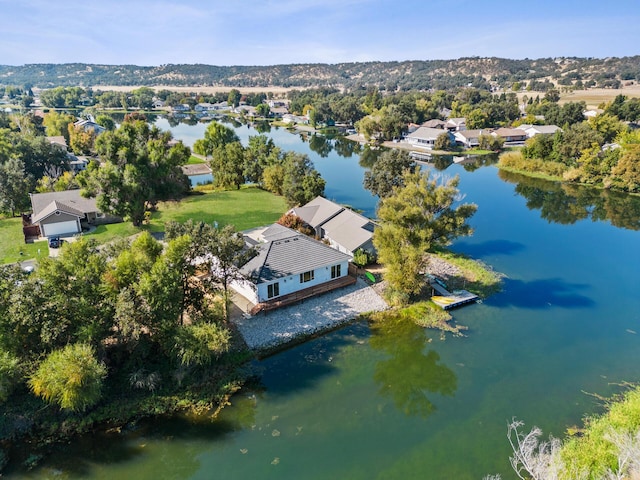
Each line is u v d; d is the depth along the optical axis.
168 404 25.83
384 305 37.75
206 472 21.66
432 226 38.12
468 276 43.31
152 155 53.03
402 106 158.88
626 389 27.56
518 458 20.61
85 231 53.06
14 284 25.36
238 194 74.06
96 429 23.97
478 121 146.62
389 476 21.39
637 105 136.62
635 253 50.09
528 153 100.00
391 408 26.25
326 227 49.53
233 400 26.66
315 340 33.03
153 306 26.08
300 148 125.25
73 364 22.41
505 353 31.50
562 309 37.53
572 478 19.45
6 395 23.39
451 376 29.17
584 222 61.75
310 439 23.80
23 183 60.72
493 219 62.66
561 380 28.55
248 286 36.59
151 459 22.36
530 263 47.06
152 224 56.41
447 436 23.97
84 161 91.62
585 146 89.50
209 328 26.64
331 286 38.88
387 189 58.22
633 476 19.70
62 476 21.27
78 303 25.02
